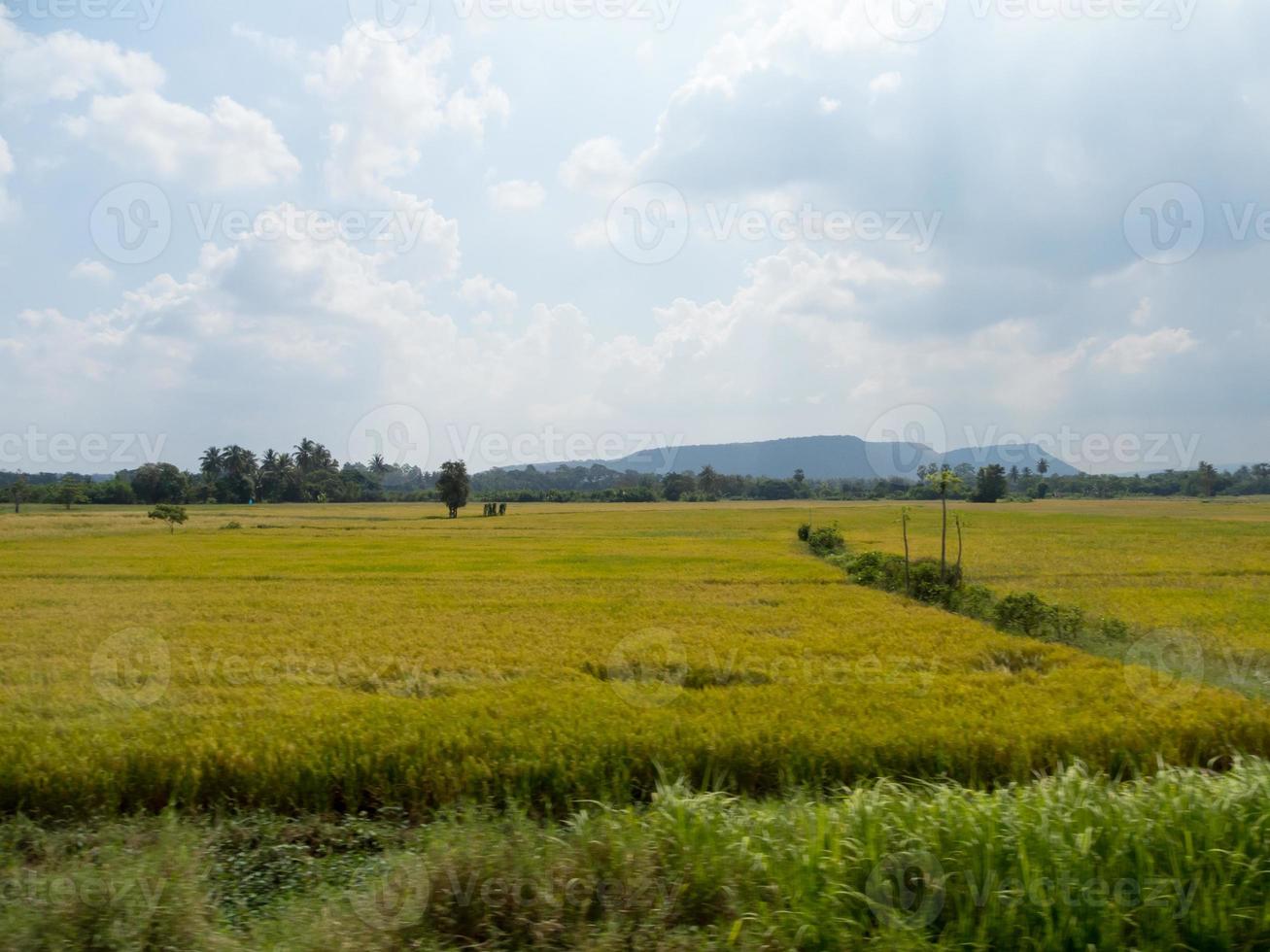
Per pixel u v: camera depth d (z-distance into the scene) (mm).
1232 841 6434
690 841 6441
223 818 8578
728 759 9266
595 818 7387
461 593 28781
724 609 23969
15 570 35719
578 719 10500
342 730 10141
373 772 9094
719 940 5578
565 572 35656
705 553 45625
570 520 80500
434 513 95938
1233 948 5625
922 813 6707
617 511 100000
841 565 37219
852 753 9219
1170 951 5582
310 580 32969
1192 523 65125
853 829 6543
